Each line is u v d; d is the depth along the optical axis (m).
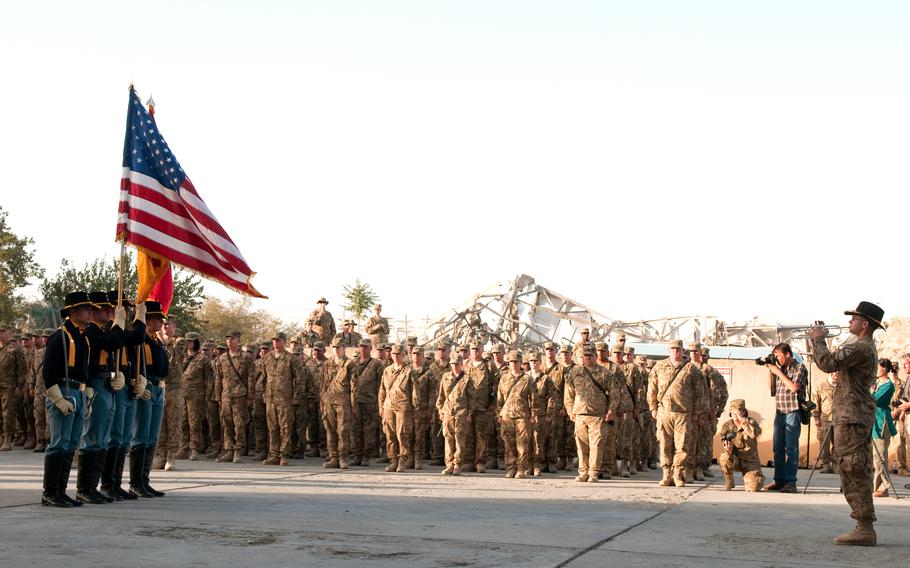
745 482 15.45
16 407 22.94
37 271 60.44
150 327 12.31
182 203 12.30
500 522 10.05
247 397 20.20
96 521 9.36
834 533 9.81
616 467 18.56
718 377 18.84
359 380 20.47
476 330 36.59
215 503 11.41
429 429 22.62
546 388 18.81
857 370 9.17
